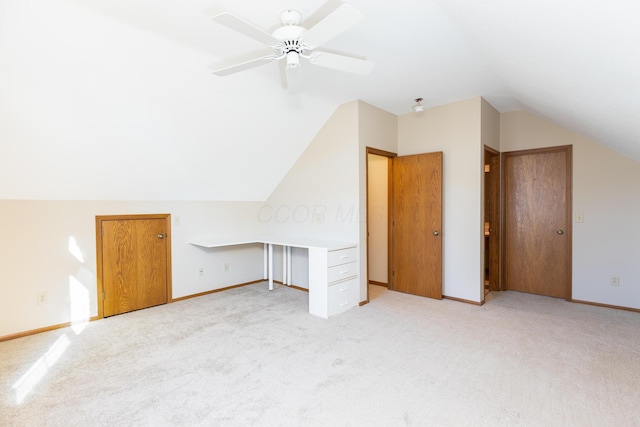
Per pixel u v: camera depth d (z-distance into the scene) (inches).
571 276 150.4
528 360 94.1
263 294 168.1
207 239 166.4
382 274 182.7
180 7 75.7
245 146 146.4
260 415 70.6
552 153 156.1
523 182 164.2
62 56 83.4
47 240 118.9
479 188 143.4
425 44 95.6
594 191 143.7
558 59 73.9
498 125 166.6
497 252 169.8
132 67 94.0
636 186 134.3
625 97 74.2
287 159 169.6
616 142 121.7
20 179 107.3
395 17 81.3
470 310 138.7
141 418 69.4
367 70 90.9
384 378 85.2
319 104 144.9
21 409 72.2
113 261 135.0
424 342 106.9
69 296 123.8
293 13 77.5
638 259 134.3
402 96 141.9
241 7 76.9
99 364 93.1
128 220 139.5
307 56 82.6
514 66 96.4
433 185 154.2
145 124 112.3
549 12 55.3
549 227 157.9
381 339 109.7
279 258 191.0
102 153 113.8
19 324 113.2
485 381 83.4
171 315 135.3
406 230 165.2
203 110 119.0
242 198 182.5
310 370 89.5
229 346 105.0
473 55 102.4
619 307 138.7
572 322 123.7
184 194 155.1
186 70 102.4
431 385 81.7
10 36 74.7
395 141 170.1
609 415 69.6
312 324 124.3
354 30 87.7
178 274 156.5
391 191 172.1
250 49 97.4
